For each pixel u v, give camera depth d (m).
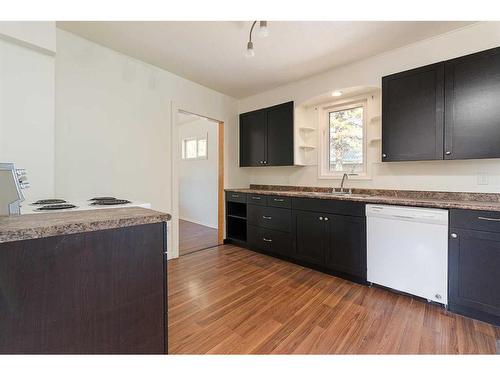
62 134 2.29
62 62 2.27
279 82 3.48
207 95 3.69
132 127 2.81
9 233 0.79
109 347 1.03
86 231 0.95
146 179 2.95
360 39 2.36
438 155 2.16
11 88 1.67
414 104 2.28
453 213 1.87
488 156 1.93
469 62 2.00
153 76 2.99
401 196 2.66
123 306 1.06
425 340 1.57
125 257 1.06
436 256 1.95
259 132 3.82
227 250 3.62
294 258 3.00
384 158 2.48
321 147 3.41
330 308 1.97
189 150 5.85
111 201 1.90
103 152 2.57
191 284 2.43
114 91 2.64
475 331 1.67
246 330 1.69
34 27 1.71
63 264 0.91
